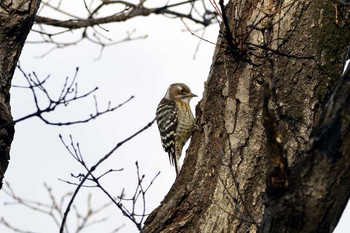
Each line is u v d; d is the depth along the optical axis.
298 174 7.36
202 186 11.06
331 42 11.34
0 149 9.59
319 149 7.31
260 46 11.20
